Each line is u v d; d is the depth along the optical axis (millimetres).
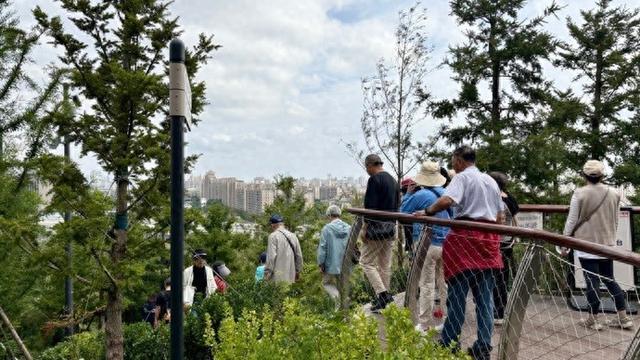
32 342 9219
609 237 6039
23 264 7551
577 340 4859
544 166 21938
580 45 27734
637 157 26594
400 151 18203
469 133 24000
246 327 3881
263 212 19391
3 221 6691
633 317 6219
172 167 3029
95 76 7094
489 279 4820
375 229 6633
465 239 4883
